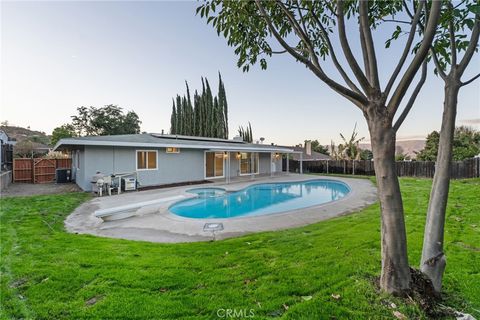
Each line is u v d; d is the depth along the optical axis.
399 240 2.36
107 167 11.85
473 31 2.40
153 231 5.40
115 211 6.55
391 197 2.35
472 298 2.43
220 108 28.48
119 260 3.52
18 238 4.55
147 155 13.27
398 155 26.66
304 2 2.91
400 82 2.18
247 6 3.00
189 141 16.47
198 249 4.03
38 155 22.22
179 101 31.42
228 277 2.98
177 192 11.18
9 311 2.34
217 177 17.48
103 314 2.29
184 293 2.64
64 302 2.49
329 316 2.19
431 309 2.22
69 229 5.51
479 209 6.56
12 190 11.40
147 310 2.34
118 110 31.17
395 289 2.38
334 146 29.83
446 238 4.26
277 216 6.64
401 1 3.04
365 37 2.36
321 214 6.84
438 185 2.47
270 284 2.79
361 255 3.53
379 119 2.32
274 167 22.75
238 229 5.47
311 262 3.35
